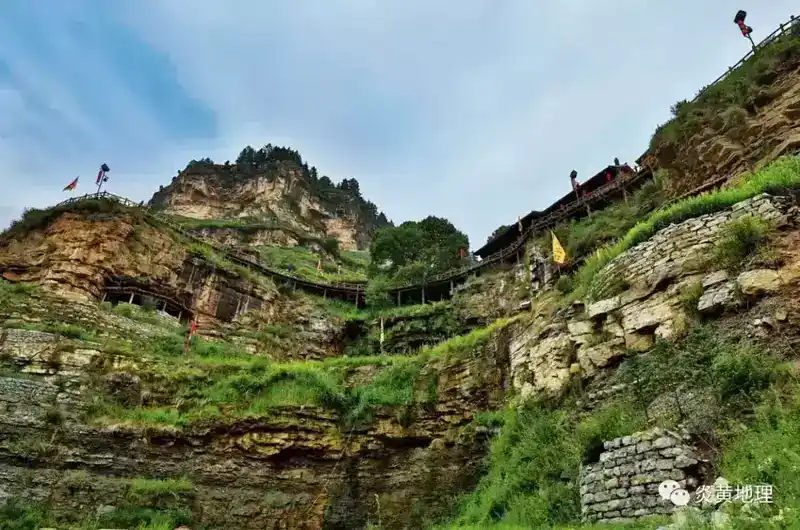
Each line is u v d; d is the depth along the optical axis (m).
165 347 33.28
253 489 23.03
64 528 18.84
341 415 25.89
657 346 14.91
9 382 23.42
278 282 48.38
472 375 25.75
